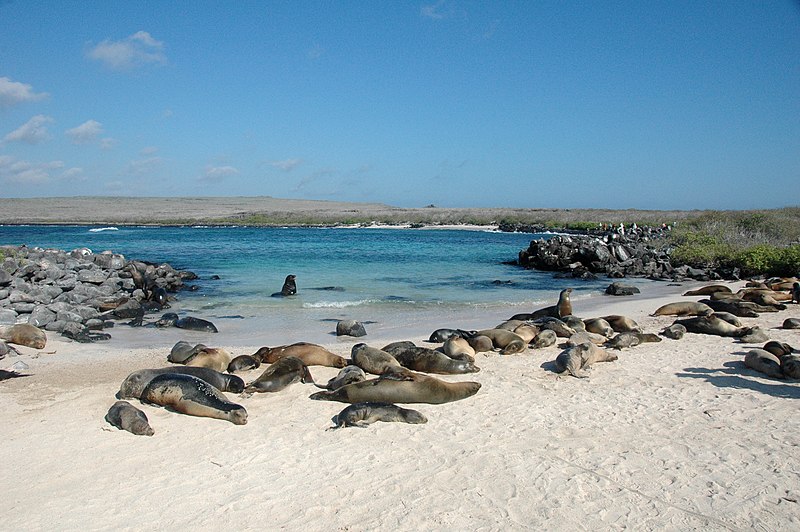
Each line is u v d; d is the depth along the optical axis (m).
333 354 11.00
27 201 140.75
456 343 11.16
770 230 38.06
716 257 29.23
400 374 9.05
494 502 5.57
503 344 12.13
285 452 6.79
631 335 12.26
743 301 16.58
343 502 5.60
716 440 6.95
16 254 23.52
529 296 20.77
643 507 5.44
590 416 7.89
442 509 5.44
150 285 19.17
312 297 20.08
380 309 17.83
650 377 9.80
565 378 9.81
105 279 20.70
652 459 6.46
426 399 8.55
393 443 7.04
